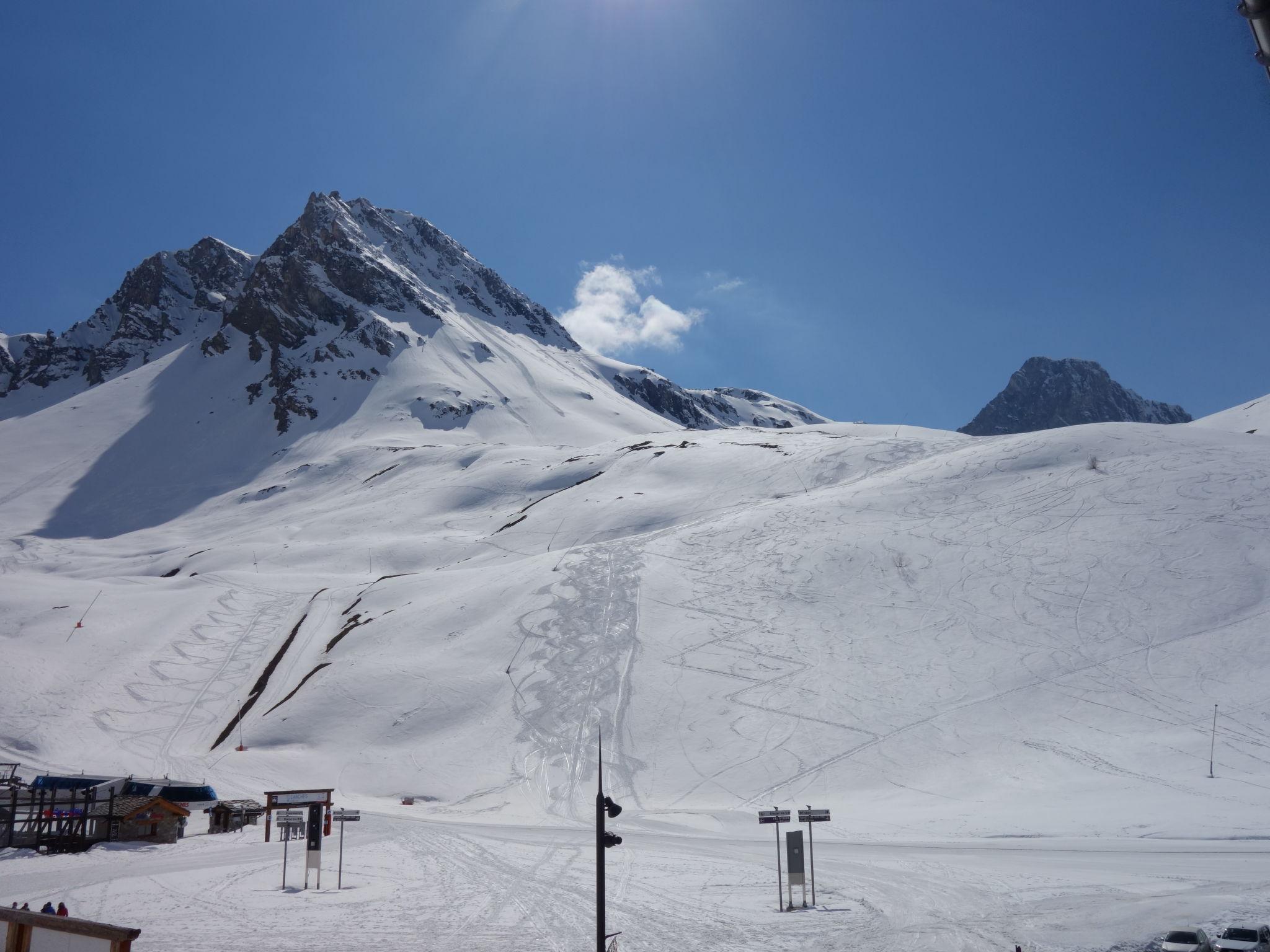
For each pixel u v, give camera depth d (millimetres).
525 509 138250
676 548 89062
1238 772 45500
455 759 62906
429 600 91312
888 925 26391
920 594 70875
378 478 184875
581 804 54469
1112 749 50031
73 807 47438
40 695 77625
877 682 61719
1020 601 66688
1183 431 96188
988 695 57812
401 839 46531
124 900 32500
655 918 28391
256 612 99188
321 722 70688
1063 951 22609
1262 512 69625
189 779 62906
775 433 160875
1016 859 35469
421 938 26516
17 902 31953
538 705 66812
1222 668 54906
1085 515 75938
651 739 60688
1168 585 63875
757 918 28062
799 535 85188
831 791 51812
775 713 60531
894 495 89625
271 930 27562
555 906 30484
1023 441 97250
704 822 48594
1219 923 23719
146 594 104500
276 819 49969
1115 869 32531
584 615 77938
